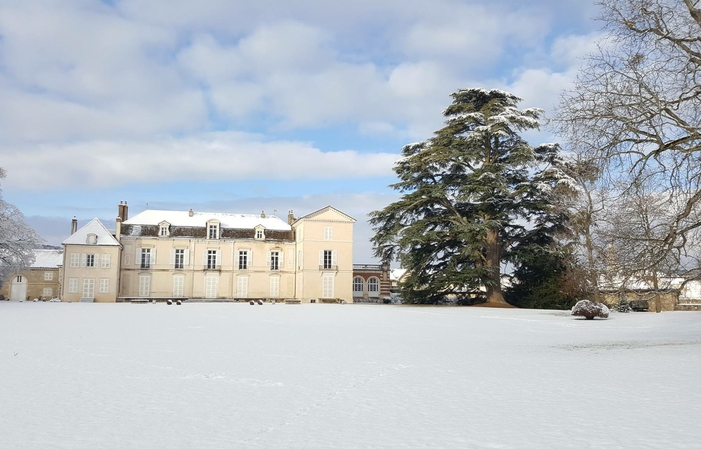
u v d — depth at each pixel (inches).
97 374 436.1
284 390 374.6
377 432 271.1
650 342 693.3
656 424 279.1
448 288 1881.2
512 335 810.2
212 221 2807.6
